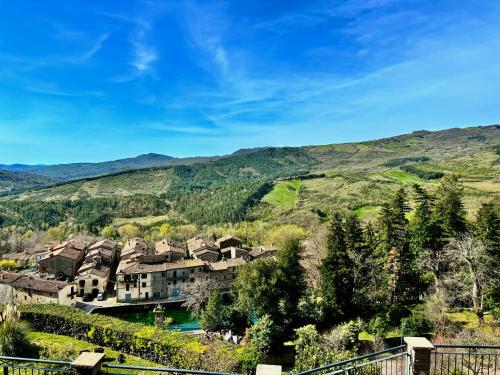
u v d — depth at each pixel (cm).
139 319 5688
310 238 7450
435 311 3114
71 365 845
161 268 6488
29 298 5609
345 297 4153
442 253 4100
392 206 4766
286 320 3894
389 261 4478
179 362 2764
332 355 2264
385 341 3219
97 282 6494
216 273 6800
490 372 1639
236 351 2817
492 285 3331
